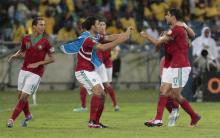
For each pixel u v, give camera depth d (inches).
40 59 1328.7
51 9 2977.4
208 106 1931.6
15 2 2992.1
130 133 1216.8
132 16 2977.4
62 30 2812.5
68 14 2925.7
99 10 3043.8
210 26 2837.1
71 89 2731.3
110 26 2834.6
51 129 1302.9
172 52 1304.1
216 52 2246.6
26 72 1331.2
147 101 2158.0
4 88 2674.7
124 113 1711.4
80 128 1322.6
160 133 1216.8
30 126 1371.8
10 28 2888.8
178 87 1311.5
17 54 1349.7
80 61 1317.7
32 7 3002.0
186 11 3088.1
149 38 1299.2
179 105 1397.6
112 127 1338.6
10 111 1785.2
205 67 2164.1
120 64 2728.8
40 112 1743.4
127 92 2573.8
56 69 2723.9
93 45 1288.1
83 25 1317.7
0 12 2962.6
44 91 2647.6
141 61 2763.3
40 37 1330.0
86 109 1785.2
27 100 1352.1
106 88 1776.6
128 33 1262.3
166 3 3058.6
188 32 1327.5
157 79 2763.3
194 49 2176.4
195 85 2122.3
